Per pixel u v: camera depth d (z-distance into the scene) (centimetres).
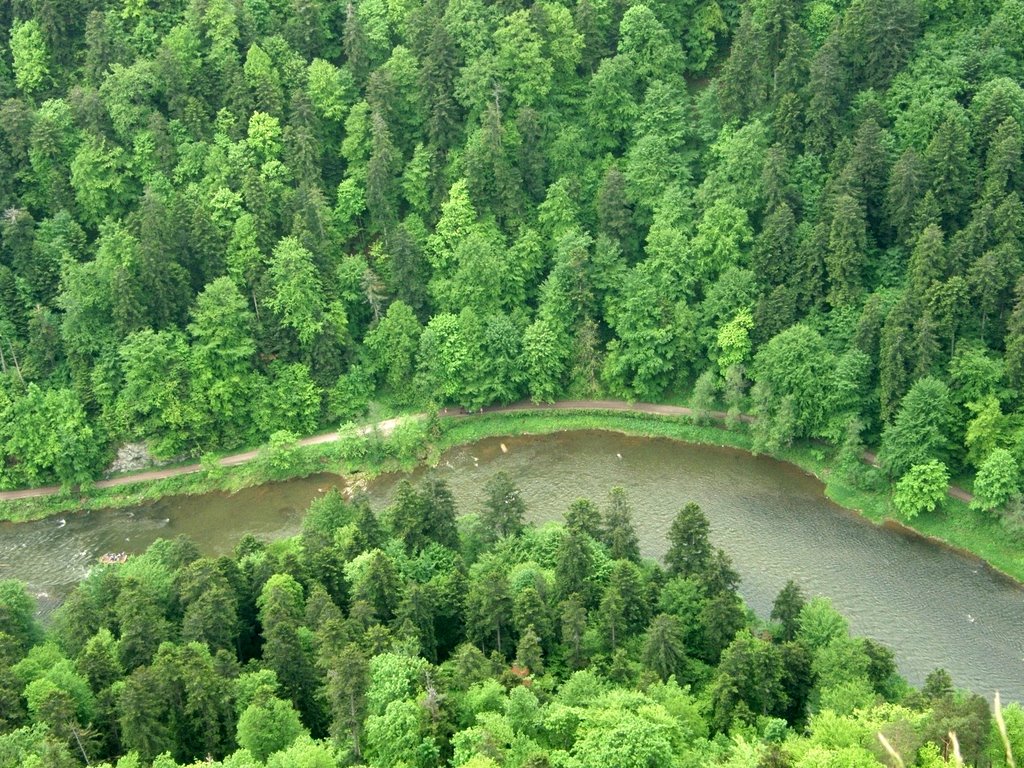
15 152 17962
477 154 18138
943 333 15362
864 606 13738
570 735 9869
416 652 11131
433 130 18462
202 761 10031
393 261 17850
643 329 17500
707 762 9312
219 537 16075
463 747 9562
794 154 17700
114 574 12850
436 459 17275
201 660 10712
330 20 19900
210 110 18775
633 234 18325
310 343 17638
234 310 17025
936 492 14825
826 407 16150
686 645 11856
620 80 18550
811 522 15388
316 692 10938
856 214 16162
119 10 19338
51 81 19062
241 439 17538
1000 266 15175
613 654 11250
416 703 10219
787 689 11050
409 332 17738
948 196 16138
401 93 18900
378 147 18238
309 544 13012
